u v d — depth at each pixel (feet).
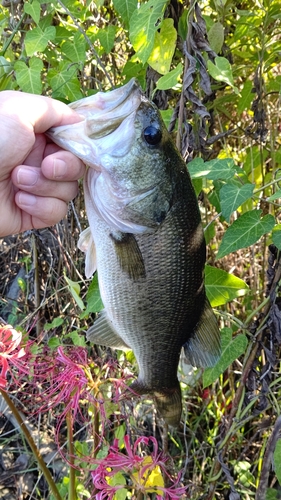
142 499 0.99
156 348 1.06
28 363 0.93
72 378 0.87
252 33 1.43
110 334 1.12
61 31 1.42
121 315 1.02
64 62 1.37
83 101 0.91
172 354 1.09
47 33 1.27
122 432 1.22
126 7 1.23
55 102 0.88
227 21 1.43
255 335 1.25
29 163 0.94
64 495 1.36
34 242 1.78
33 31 1.28
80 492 1.27
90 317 1.72
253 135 1.43
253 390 1.31
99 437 0.96
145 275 0.98
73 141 0.88
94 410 0.97
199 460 1.65
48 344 1.36
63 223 1.68
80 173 0.92
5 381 0.87
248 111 1.66
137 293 1.00
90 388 0.90
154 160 0.92
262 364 1.42
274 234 1.06
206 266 1.20
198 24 1.10
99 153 0.89
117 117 0.89
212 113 1.47
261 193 1.55
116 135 0.89
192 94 1.11
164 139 0.93
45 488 1.74
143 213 0.94
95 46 1.53
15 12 1.52
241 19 1.41
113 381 0.96
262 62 1.39
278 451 1.10
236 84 1.64
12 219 1.00
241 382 1.31
